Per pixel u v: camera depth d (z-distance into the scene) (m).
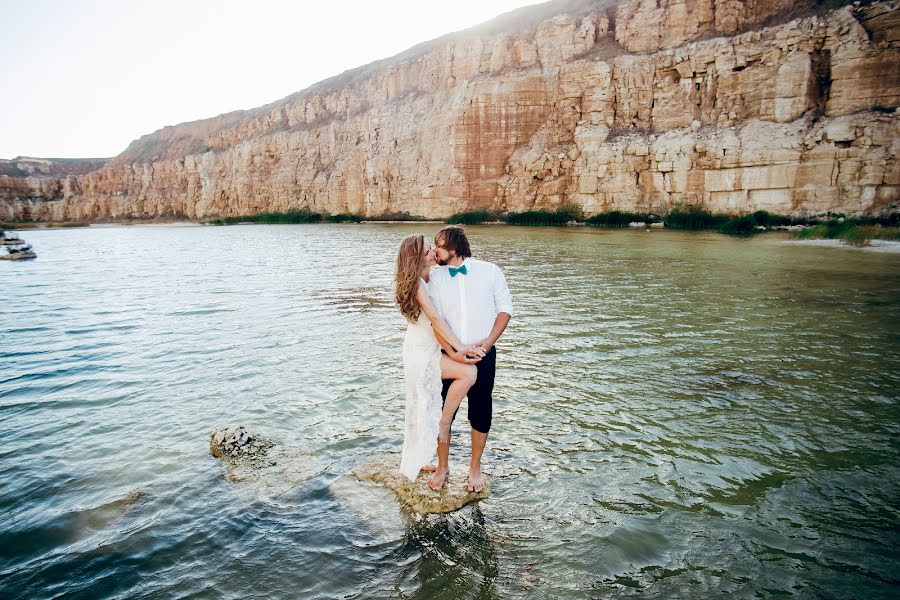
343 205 56.12
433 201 46.34
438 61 51.09
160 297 12.67
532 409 5.31
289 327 9.16
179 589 2.87
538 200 39.06
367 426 4.98
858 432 4.64
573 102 38.50
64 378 6.68
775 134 28.28
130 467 4.30
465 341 3.69
